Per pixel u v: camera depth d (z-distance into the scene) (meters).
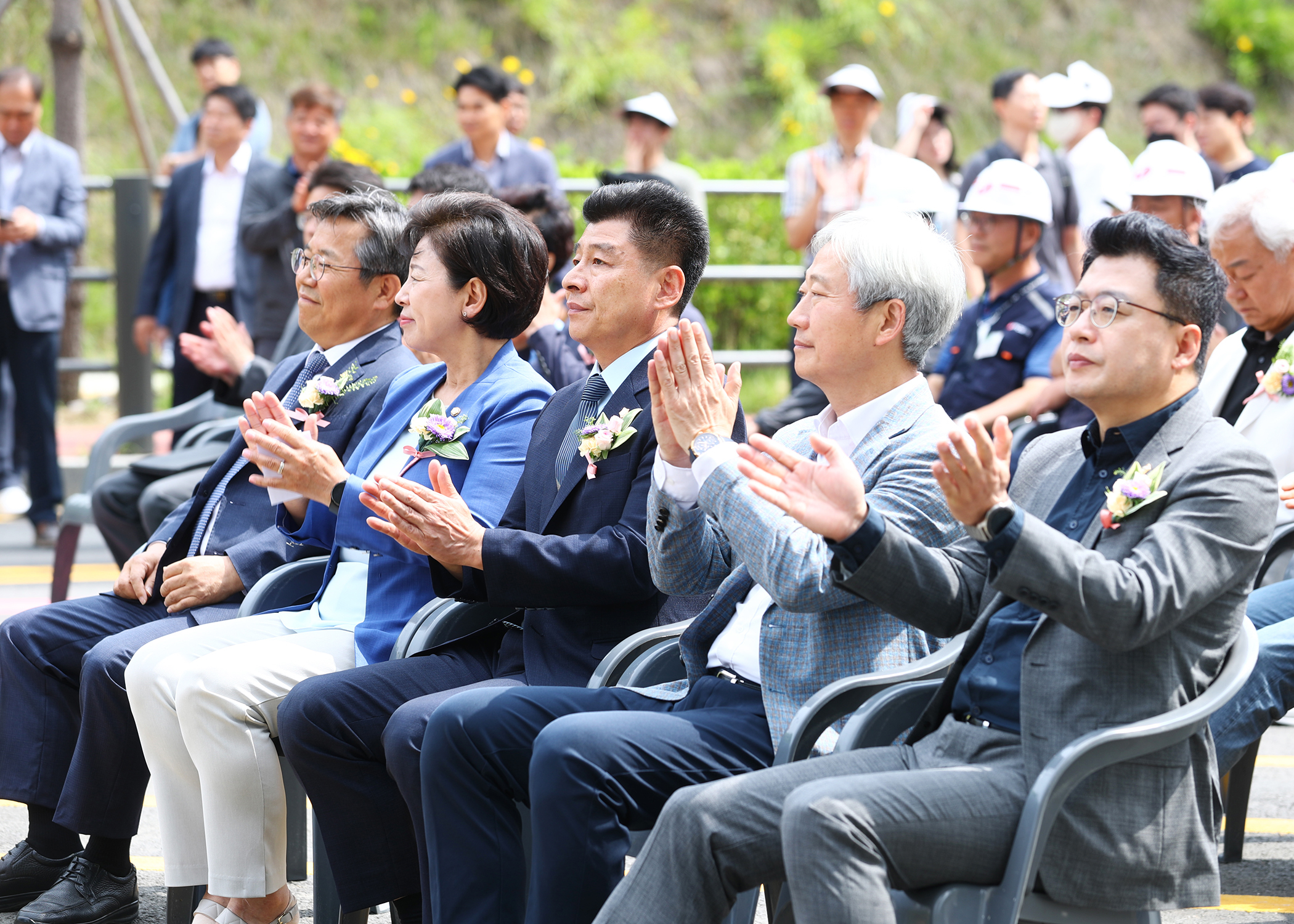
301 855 6.23
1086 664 3.97
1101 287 4.18
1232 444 4.05
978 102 32.28
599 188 5.46
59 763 6.16
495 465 5.70
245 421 5.59
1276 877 6.28
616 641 5.25
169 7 29.27
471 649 5.51
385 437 6.10
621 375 5.41
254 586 6.13
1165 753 3.97
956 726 4.26
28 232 12.88
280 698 5.43
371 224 6.55
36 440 13.23
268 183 12.41
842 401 4.87
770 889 4.72
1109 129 31.78
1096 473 4.34
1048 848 3.88
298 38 29.75
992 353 9.30
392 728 4.86
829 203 13.03
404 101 28.50
